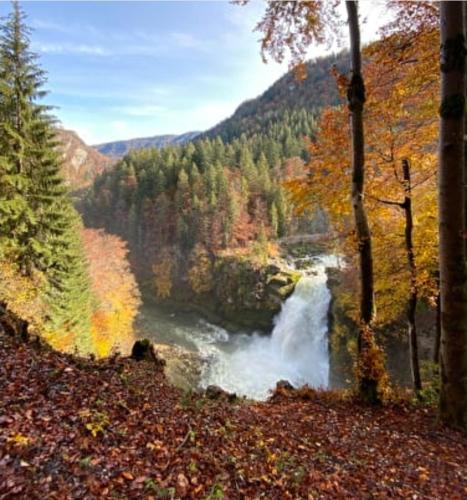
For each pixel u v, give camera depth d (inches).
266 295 1750.7
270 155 3078.2
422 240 413.7
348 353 949.8
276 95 6018.7
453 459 216.1
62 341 846.5
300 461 185.5
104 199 3026.6
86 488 127.8
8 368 207.5
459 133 212.7
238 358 1470.2
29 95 730.2
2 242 705.6
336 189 384.8
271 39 282.7
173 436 177.5
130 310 1453.0
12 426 151.3
